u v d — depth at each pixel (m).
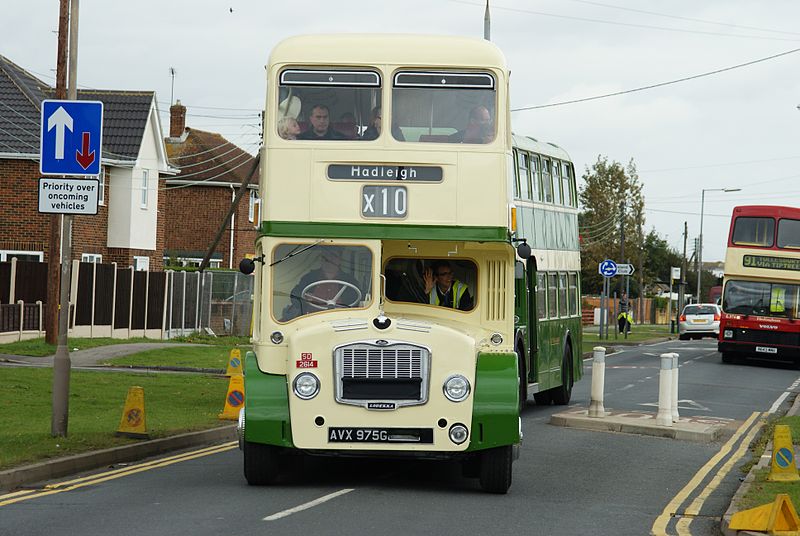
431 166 17.09
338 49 17.33
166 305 55.88
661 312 135.38
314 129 17.19
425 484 17.73
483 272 17.50
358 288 16.91
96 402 27.25
